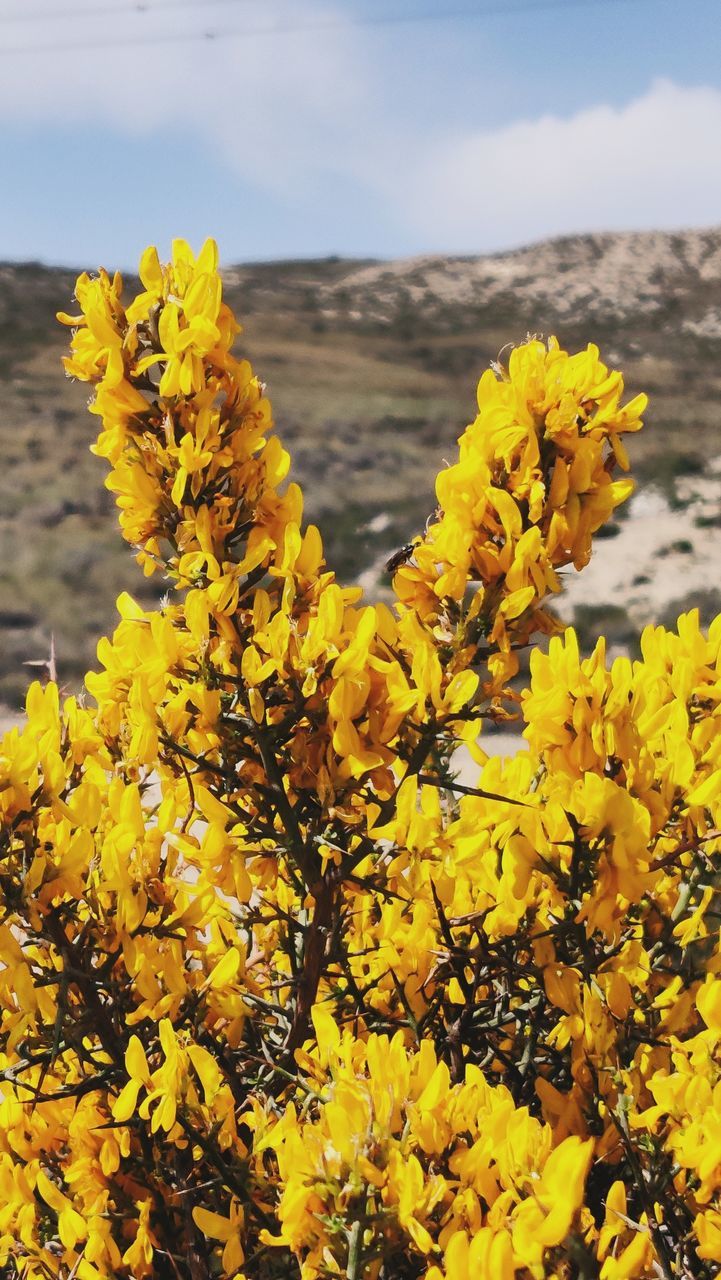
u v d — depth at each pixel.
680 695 1.94
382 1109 1.33
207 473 1.77
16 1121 1.90
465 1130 1.39
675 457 32.62
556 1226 1.15
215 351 1.76
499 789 1.81
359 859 1.73
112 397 1.76
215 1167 1.57
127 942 1.69
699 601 20.05
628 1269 1.15
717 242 80.69
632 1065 1.62
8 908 1.59
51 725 1.68
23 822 1.60
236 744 1.72
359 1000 1.90
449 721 1.71
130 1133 1.74
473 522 1.79
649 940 2.01
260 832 1.71
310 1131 1.32
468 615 1.79
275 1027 1.97
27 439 33.44
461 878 1.93
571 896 1.64
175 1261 1.72
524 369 1.81
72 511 26.70
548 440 1.80
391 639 1.80
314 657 1.64
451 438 39.31
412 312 71.31
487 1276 1.15
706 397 48.75
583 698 1.65
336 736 1.61
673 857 1.68
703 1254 1.39
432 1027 1.97
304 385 47.72
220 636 1.72
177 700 1.66
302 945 2.08
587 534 1.83
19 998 1.58
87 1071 1.91
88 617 19.12
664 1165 1.52
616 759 1.70
